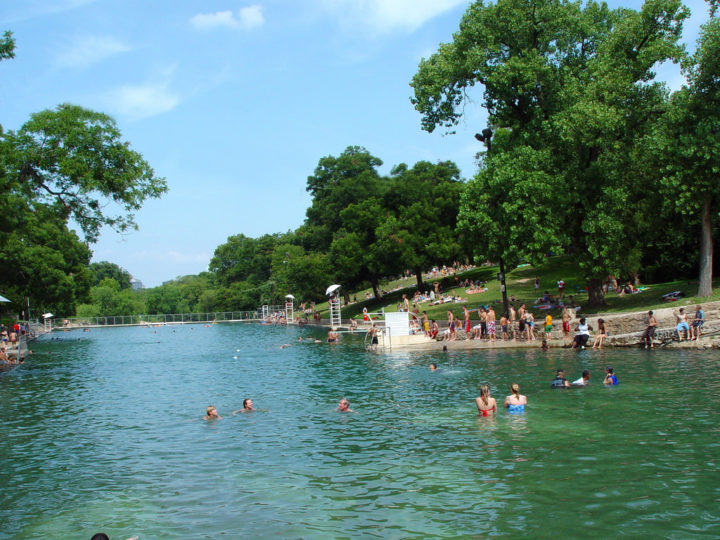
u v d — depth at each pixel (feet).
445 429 51.60
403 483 37.81
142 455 48.03
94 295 412.77
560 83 119.96
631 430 47.26
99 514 34.88
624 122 111.14
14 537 31.96
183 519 33.47
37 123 102.12
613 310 116.37
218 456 46.68
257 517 33.24
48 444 53.11
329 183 332.19
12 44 90.12
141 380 96.99
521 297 167.22
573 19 115.03
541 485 35.86
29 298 262.88
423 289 236.02
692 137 99.25
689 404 54.80
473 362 94.32
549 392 64.90
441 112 127.85
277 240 461.37
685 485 34.71
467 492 35.45
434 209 226.17
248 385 85.46
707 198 102.01
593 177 115.03
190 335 239.50
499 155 123.54
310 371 98.43
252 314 382.42
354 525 31.37
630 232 123.13
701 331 90.58
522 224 117.19
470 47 120.67
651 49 109.50
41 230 244.01
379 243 225.56
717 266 136.56
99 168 105.91
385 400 67.26
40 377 104.17
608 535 28.55
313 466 42.60
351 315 245.86
